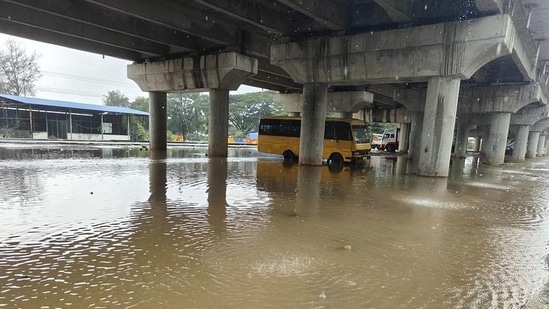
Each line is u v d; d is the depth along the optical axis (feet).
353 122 69.72
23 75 161.07
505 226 25.05
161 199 29.71
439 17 43.96
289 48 55.57
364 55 49.03
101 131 135.85
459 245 20.25
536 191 43.57
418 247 19.63
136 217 23.88
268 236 20.61
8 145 87.86
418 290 14.26
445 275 15.90
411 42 45.37
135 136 153.07
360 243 19.93
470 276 15.92
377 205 30.55
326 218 25.35
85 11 47.50
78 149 82.64
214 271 15.43
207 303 12.60
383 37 47.24
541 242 21.42
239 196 32.09
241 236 20.45
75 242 18.74
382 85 89.81
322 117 58.13
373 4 48.14
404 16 43.11
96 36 57.77
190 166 55.11
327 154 70.38
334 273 15.61
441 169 48.75
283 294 13.47
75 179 38.55
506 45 40.29
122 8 42.78
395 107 131.23
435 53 44.04
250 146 140.67
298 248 18.71
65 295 13.00
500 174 64.95
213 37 57.82
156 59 74.28
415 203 32.07
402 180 47.06
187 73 70.54
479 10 39.75
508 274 16.28
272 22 50.31
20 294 13.03
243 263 16.42
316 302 12.92
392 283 14.82
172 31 61.57
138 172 45.62
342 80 52.42
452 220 26.14
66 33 53.57
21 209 25.12
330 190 37.37
